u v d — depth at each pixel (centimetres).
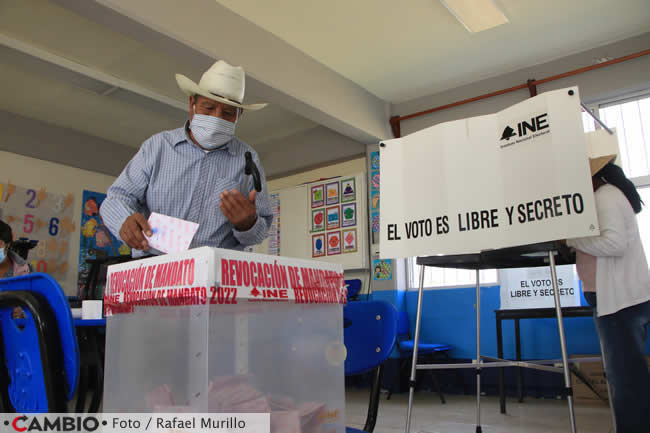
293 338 72
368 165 568
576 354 416
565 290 433
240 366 63
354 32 425
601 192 195
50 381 85
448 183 202
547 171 174
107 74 460
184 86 142
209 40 368
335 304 81
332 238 592
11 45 409
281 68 430
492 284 485
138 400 68
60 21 394
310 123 614
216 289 60
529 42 443
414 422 342
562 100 174
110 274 79
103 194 630
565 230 167
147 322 69
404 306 544
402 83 520
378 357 144
